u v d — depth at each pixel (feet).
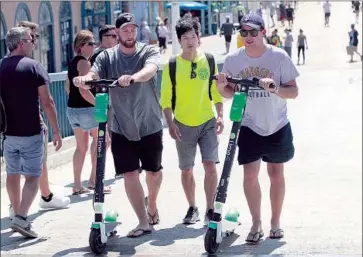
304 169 34.96
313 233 22.15
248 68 19.85
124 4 114.32
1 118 22.00
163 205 26.68
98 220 19.97
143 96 21.01
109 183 30.76
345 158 37.68
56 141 22.31
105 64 21.02
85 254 20.24
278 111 20.11
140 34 121.90
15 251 20.95
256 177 20.51
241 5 121.19
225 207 26.40
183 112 22.27
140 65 20.90
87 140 28.86
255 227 20.76
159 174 22.75
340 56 114.21
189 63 21.97
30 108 21.77
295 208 26.25
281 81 19.81
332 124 50.06
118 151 21.38
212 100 22.68
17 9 75.87
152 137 21.58
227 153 19.33
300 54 117.39
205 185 22.72
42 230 23.44
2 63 21.90
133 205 21.88
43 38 83.51
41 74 21.80
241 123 19.85
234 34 128.77
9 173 22.66
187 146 22.70
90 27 98.43
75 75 27.32
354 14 153.28
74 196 28.60
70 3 92.02
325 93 70.13
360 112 55.11
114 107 21.07
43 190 26.20
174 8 52.60
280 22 153.38
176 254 19.83
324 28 145.79
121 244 21.11
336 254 19.54
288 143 20.35
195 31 21.85
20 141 21.89
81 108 27.94
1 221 24.97
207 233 19.36
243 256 19.47
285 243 20.81
